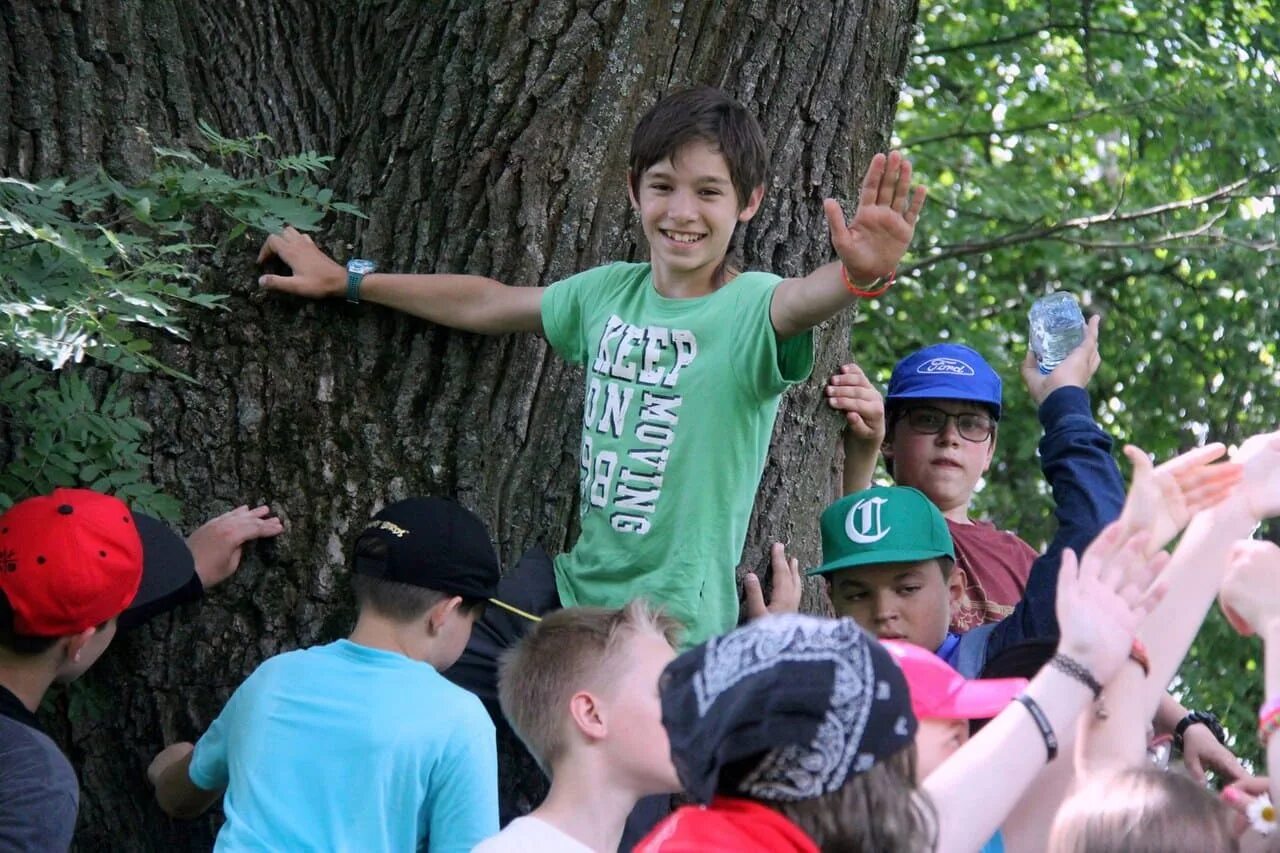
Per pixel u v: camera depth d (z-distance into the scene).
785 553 4.63
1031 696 2.62
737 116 3.96
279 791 3.47
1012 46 10.91
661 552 4.01
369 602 3.71
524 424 4.51
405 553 3.68
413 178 4.62
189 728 4.28
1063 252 11.12
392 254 4.60
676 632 3.35
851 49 4.76
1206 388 11.26
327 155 4.79
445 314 4.41
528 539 4.47
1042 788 2.91
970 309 11.48
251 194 4.21
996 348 10.91
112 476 4.12
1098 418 11.42
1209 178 11.41
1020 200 11.04
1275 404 11.03
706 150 3.91
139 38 4.66
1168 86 10.53
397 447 4.45
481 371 4.51
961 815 2.52
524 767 4.34
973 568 4.95
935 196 11.21
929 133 11.41
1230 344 11.07
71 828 3.44
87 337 3.62
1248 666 9.78
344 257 4.58
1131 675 2.84
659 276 4.09
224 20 4.83
